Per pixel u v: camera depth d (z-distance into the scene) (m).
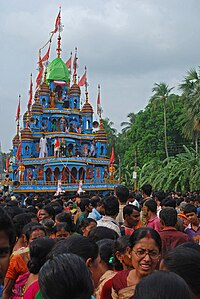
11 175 65.38
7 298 6.27
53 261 2.90
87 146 62.56
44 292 2.82
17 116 69.00
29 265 5.36
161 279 2.51
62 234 8.00
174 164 46.28
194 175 42.62
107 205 8.78
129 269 5.34
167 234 7.36
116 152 87.38
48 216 10.65
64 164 55.53
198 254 3.47
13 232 3.30
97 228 6.82
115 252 5.56
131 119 91.81
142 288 2.49
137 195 16.78
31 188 53.28
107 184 56.56
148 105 76.50
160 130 69.62
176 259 3.41
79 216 11.62
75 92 64.38
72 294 2.78
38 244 5.32
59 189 45.69
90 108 64.75
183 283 2.52
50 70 65.38
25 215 8.02
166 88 65.44
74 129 62.47
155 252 4.84
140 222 9.97
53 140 59.66
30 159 57.78
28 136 59.88
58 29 65.38
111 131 89.75
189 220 9.55
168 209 7.68
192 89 45.31
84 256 4.79
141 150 71.06
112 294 4.84
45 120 61.88
